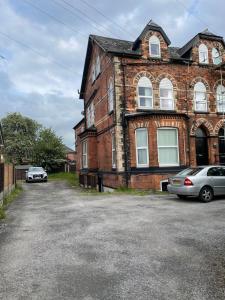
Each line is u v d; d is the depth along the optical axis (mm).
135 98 18875
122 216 9453
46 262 5453
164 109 19594
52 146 45969
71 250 6098
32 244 6605
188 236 6914
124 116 18281
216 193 12578
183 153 18031
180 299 4004
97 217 9422
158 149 17688
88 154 23938
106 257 5641
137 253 5828
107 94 20547
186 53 21297
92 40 23703
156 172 17266
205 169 12672
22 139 60625
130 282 4543
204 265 5156
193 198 13523
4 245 6582
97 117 23828
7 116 63906
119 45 21391
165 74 19781
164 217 9102
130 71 19000
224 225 7875
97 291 4270
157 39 19984
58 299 4047
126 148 18234
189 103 20188
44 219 9453
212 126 20641
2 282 4637
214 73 21188
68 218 9445
